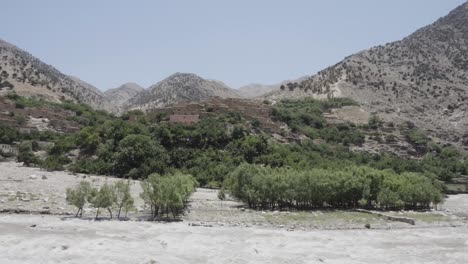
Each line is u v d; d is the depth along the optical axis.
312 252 40.81
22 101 165.88
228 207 71.44
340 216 67.00
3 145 120.50
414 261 39.00
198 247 40.81
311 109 195.00
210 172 98.69
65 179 82.38
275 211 69.31
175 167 103.06
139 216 58.03
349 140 154.25
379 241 48.28
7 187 66.50
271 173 77.44
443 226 62.44
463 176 141.25
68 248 37.44
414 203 83.44
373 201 84.50
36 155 112.69
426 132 196.50
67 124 148.38
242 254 38.88
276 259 37.69
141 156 101.12
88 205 61.75
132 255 36.38
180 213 61.94
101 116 172.00
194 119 132.62
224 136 114.88
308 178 75.31
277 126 142.75
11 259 33.44
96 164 102.81
